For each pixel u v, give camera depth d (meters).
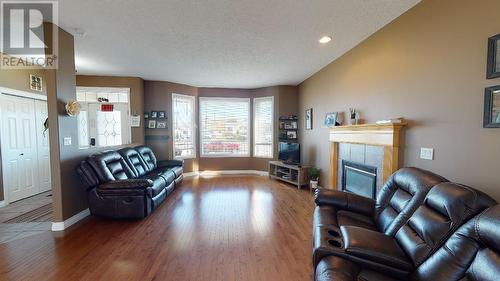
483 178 1.81
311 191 4.73
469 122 1.90
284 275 2.03
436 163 2.19
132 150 4.38
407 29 2.50
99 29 2.91
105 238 2.68
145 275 2.01
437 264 1.25
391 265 1.39
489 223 1.10
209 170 6.61
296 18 2.64
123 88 5.31
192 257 2.29
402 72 2.58
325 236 1.73
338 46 3.50
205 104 6.55
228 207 3.77
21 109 4.12
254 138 6.68
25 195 4.20
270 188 5.00
